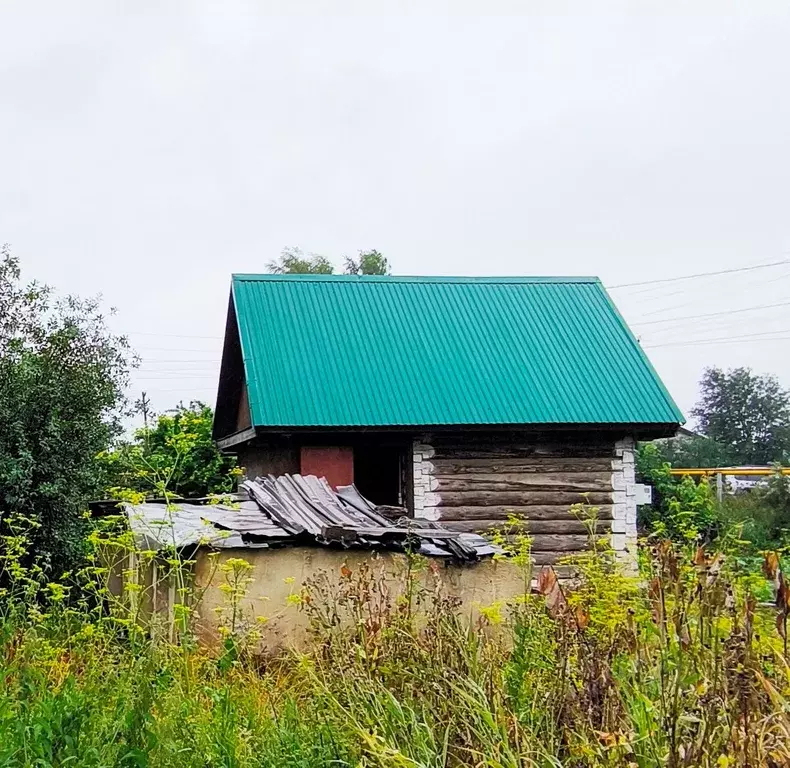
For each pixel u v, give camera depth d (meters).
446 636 4.99
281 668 6.60
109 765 3.87
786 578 3.68
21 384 12.19
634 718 3.47
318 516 8.75
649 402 15.22
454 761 4.24
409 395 14.91
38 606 5.90
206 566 7.39
